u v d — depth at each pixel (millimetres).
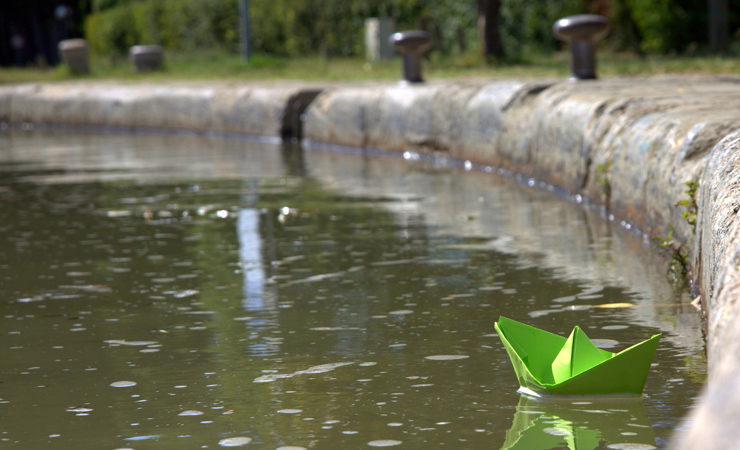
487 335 3918
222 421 2973
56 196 9352
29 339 4148
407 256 5816
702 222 3963
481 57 21766
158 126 19422
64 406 3189
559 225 6742
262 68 24094
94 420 3031
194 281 5277
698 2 21047
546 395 3082
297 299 4750
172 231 7059
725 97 7168
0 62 40344
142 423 2984
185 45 33094
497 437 2746
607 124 7355
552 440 2701
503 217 7211
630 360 3020
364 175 10484
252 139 16672
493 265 5465
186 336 4094
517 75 15430
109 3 39656
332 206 8125
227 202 8578
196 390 3309
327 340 3934
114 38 36656
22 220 7832
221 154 13789
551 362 3289
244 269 5570
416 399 3123
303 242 6434
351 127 13891
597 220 6887
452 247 6078
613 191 6906
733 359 1916
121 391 3334
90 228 7320
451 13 26156
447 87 11977
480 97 10844
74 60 28562
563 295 4648
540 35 24438
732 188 3277
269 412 3043
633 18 22562
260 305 4645
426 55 22922
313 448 2713
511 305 4473
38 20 39531
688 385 3156
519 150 9609
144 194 9328
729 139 3900
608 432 2748
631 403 3000
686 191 4891
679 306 4320
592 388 3053
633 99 7438
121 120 20266
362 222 7219
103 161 13203
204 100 18047
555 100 8867
